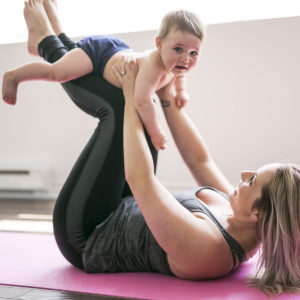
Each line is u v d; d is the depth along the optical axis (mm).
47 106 4070
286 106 3584
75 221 1588
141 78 1526
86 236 1603
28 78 1675
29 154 4152
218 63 3695
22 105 4129
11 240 2119
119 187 1630
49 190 4074
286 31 3543
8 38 4145
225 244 1408
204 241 1366
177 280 1476
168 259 1467
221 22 3689
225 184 1799
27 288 1454
